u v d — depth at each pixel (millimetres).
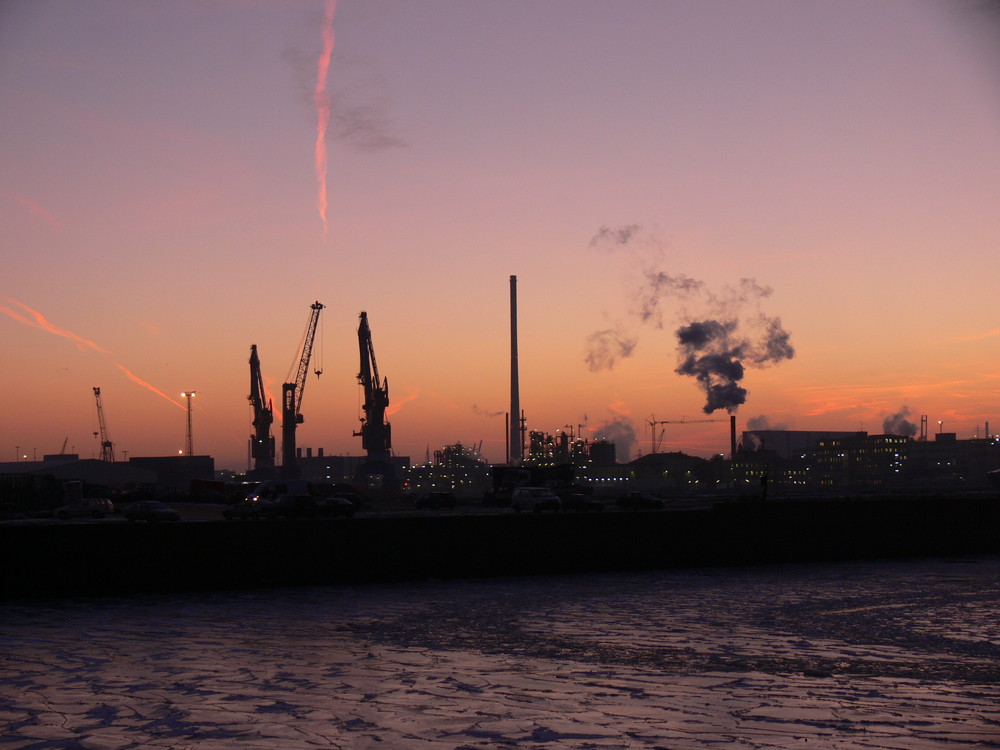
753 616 22828
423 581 31406
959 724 11242
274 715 11625
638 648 17859
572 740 10352
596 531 34844
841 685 14000
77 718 11445
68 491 79625
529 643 18500
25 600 26438
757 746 10070
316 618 22469
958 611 23797
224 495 89812
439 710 11961
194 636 19328
